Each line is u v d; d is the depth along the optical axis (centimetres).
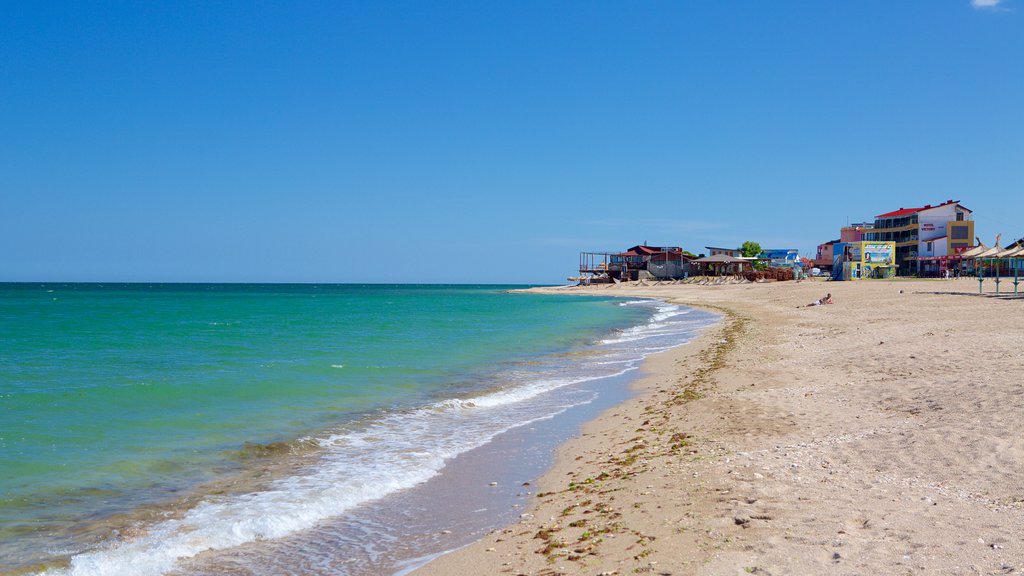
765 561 589
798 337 2711
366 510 891
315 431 1355
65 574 691
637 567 609
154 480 1023
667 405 1503
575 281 14375
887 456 916
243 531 813
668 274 12244
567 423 1420
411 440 1284
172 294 13838
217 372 2167
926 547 595
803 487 803
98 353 2773
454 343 3222
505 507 888
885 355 1898
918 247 9525
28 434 1280
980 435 961
